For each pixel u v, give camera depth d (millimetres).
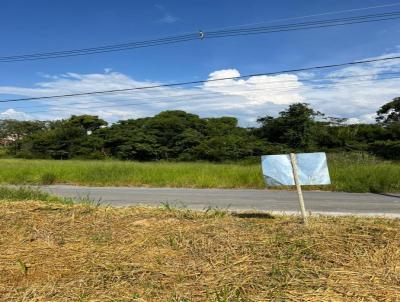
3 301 3633
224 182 17719
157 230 5609
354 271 4141
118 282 3963
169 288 3807
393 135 49250
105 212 6922
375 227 5566
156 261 4469
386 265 4289
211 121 66500
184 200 12562
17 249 5027
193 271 4184
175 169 21078
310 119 53656
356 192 14875
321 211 9734
